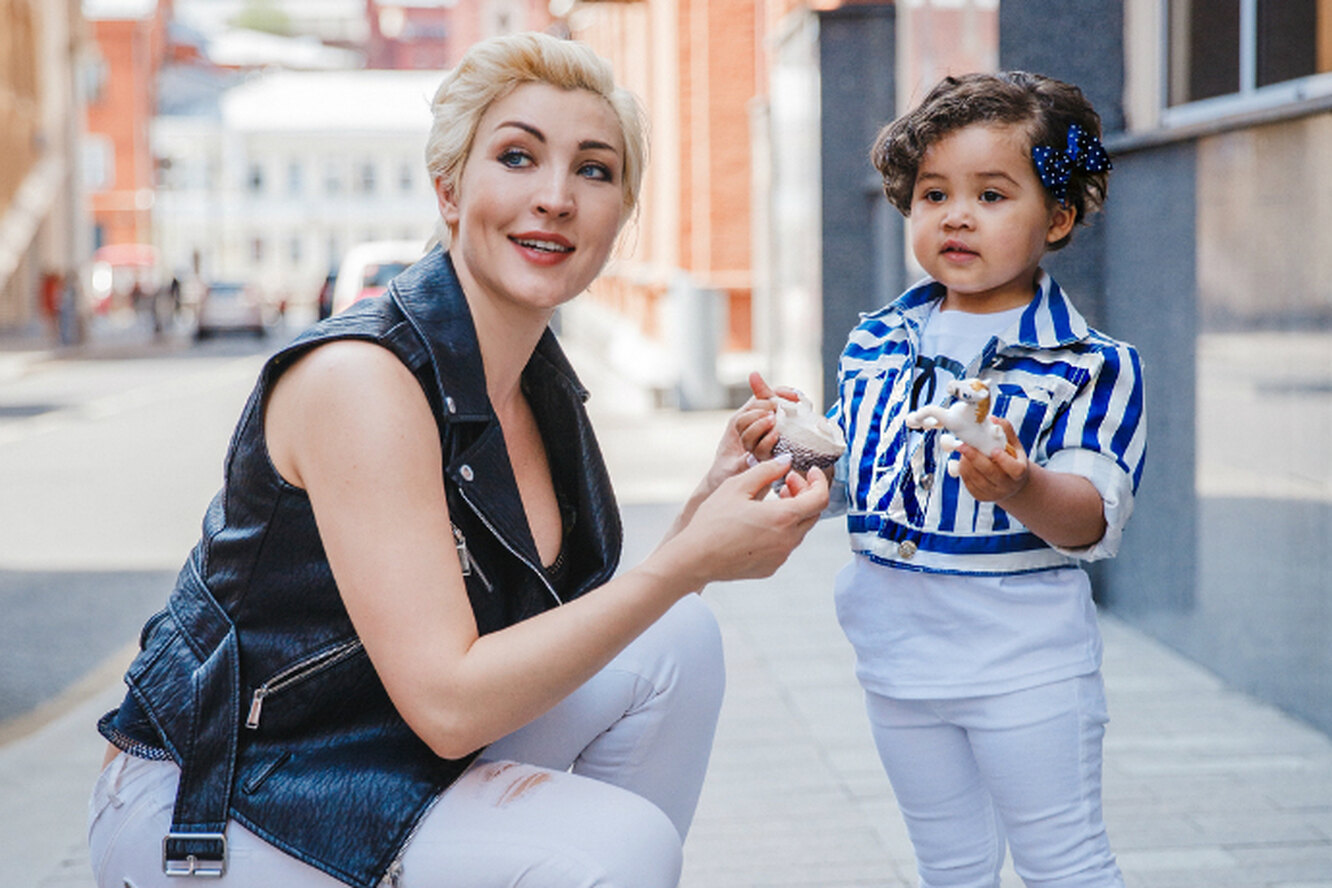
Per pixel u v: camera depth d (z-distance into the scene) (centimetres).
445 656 197
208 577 213
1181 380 525
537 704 198
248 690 207
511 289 220
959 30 1016
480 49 221
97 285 5194
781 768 427
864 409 260
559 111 219
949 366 250
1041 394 238
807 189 1191
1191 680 502
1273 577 463
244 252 7275
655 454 1159
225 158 7231
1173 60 553
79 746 479
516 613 224
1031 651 241
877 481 253
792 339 1316
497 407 238
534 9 4859
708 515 202
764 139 1509
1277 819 374
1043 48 587
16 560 830
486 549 219
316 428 202
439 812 204
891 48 1059
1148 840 362
